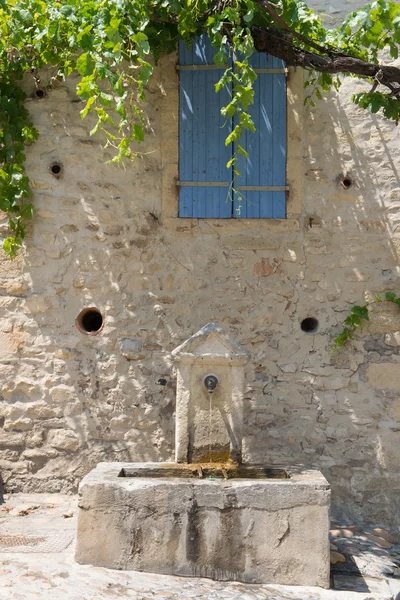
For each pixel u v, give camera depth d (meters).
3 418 5.50
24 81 5.56
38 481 5.47
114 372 5.48
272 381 5.47
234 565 4.08
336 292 5.50
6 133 5.46
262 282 5.51
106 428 5.45
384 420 5.43
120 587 3.78
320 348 5.48
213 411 4.68
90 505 4.11
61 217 5.55
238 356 4.62
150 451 5.44
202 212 5.49
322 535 4.10
